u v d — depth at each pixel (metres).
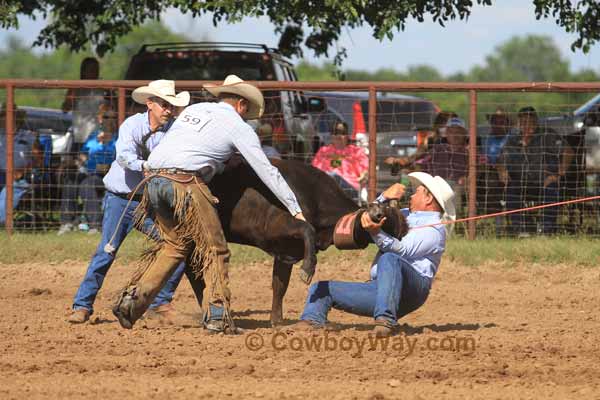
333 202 20.17
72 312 21.97
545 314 23.38
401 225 19.39
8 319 22.05
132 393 15.18
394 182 34.31
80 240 31.33
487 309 24.12
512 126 34.38
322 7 37.47
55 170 34.53
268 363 17.28
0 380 16.00
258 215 19.56
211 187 19.80
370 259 30.02
